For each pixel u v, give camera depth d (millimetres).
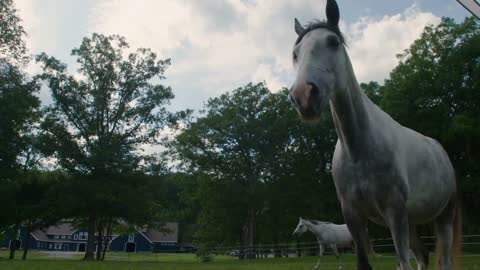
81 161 35062
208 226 45188
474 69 25922
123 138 36969
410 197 3510
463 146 24938
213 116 43375
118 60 37500
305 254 41406
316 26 3186
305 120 2832
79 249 89875
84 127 35875
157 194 38625
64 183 34156
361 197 3348
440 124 25422
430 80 26906
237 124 41688
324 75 2949
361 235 3504
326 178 40562
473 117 24953
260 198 40406
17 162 34312
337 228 19922
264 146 42562
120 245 85250
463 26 27406
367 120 3293
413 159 3566
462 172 24891
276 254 40438
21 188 37531
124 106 36688
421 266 4539
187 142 43344
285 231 43531
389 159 3248
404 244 3168
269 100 43344
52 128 35156
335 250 19734
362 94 3391
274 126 41281
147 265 18031
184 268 15367
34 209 34781
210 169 43219
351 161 3350
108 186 33812
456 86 26469
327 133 39594
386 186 3219
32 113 34781
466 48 26406
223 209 42094
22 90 32469
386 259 20406
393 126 3586
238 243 45406
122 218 36594
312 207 39594
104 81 36406
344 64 3121
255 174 42688
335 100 3246
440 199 3828
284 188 40875
